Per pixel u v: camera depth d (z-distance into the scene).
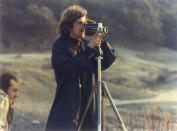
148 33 83.69
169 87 41.56
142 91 33.75
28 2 77.50
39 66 38.19
